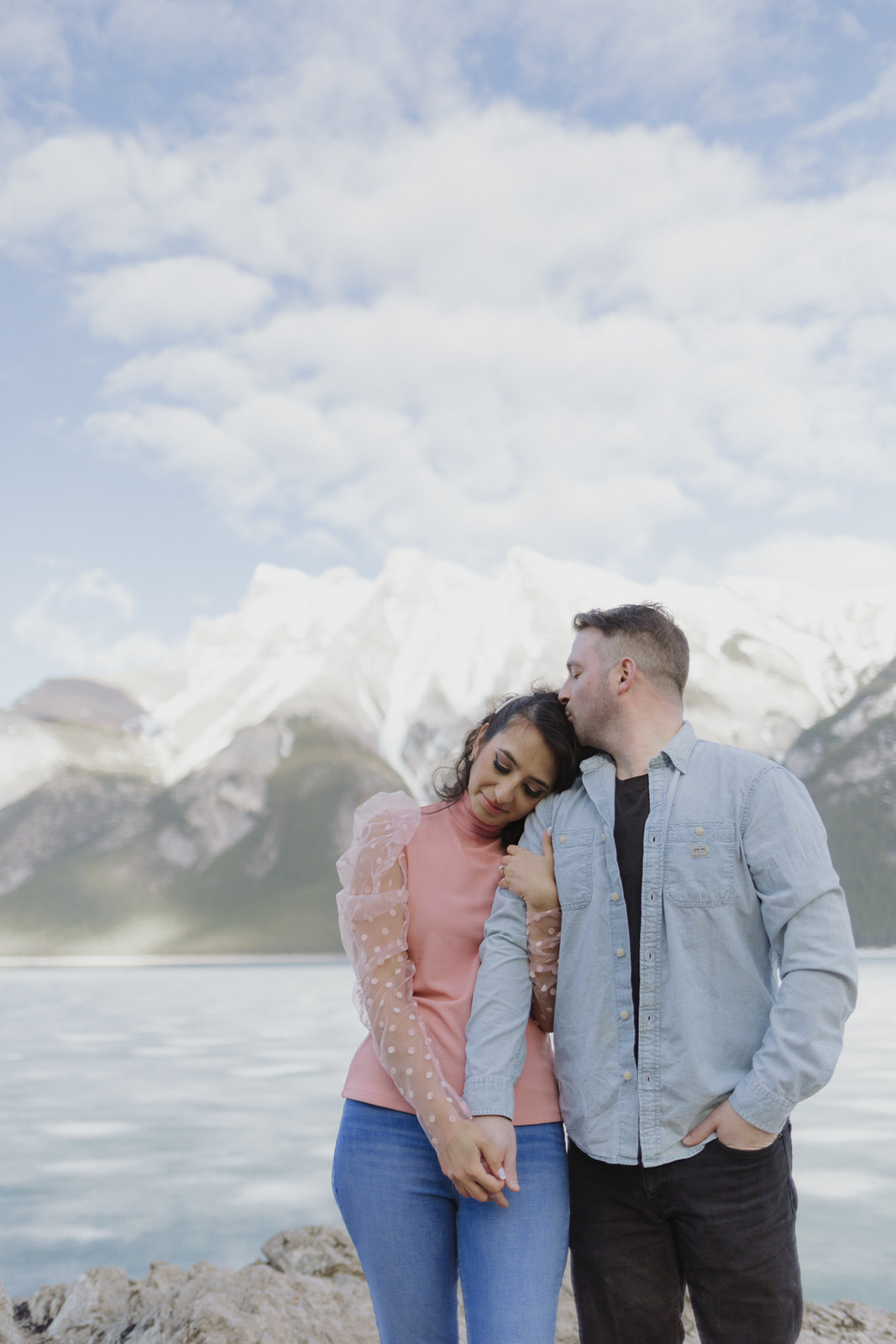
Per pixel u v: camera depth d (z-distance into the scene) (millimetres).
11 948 130375
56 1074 13734
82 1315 2803
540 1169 1698
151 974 73188
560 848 1829
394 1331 1664
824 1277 4691
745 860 1702
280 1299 2537
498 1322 1562
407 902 1817
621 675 1865
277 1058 15609
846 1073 12242
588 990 1747
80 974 73875
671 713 1870
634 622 1904
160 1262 3021
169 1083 12547
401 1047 1658
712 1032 1672
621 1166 1717
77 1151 8250
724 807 1730
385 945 1729
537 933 1802
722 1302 1636
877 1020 21328
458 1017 1775
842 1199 6211
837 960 1590
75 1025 23812
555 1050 1801
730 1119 1595
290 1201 6445
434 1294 1676
